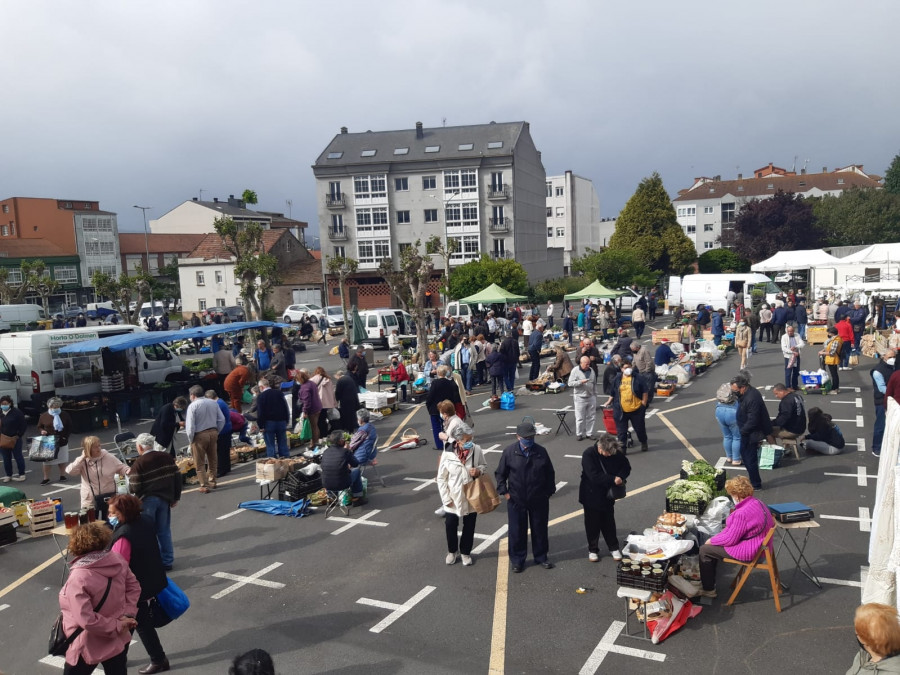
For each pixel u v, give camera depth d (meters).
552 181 94.12
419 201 60.34
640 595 6.70
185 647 7.04
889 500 6.04
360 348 19.39
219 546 9.75
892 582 6.06
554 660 6.43
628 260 54.38
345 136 64.88
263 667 4.28
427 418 17.67
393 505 11.12
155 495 8.80
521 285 43.94
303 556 9.26
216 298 62.59
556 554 8.90
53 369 18.36
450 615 7.41
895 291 29.47
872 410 15.61
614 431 14.20
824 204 72.62
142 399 19.36
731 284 39.38
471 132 62.19
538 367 22.16
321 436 15.00
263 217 86.62
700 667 6.20
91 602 5.45
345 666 6.52
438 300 60.12
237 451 14.39
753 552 7.10
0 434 13.54
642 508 10.27
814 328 26.67
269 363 23.72
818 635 6.61
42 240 71.94
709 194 91.75
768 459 11.71
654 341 27.72
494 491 8.45
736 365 23.34
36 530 10.64
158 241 81.00
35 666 6.94
